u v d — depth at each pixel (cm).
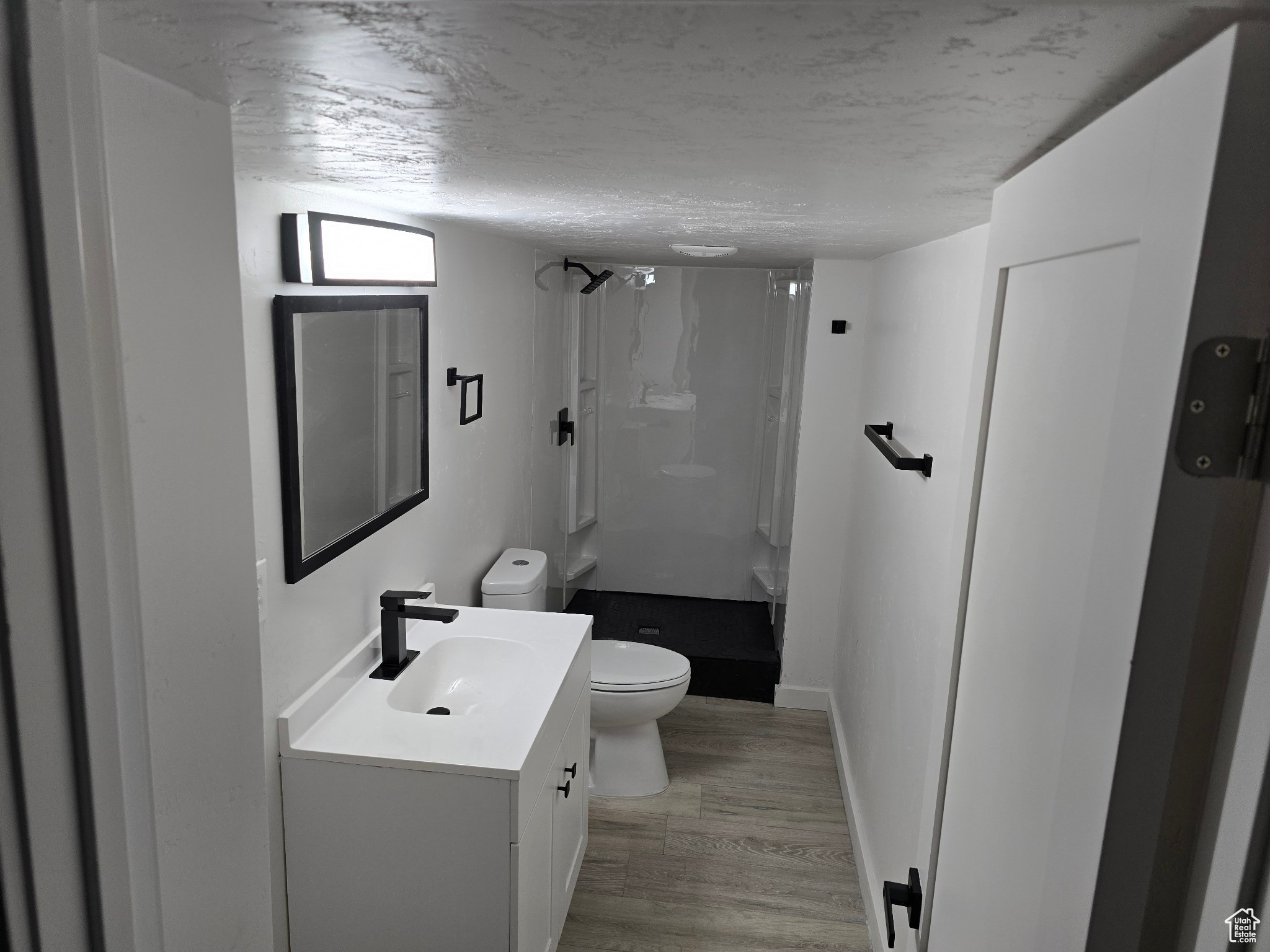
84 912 57
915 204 128
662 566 471
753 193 121
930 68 51
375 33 47
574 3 41
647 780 307
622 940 237
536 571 301
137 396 55
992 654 86
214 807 67
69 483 51
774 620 420
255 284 155
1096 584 57
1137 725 51
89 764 55
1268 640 47
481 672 229
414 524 239
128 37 49
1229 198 44
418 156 102
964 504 100
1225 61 43
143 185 55
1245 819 49
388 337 210
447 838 176
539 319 363
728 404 448
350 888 182
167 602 59
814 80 54
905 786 214
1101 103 59
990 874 81
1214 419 47
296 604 179
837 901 257
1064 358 69
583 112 67
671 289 438
